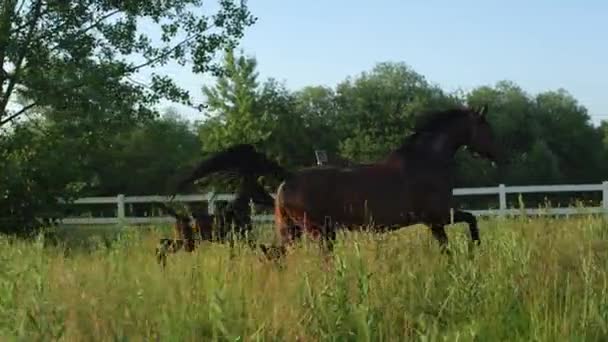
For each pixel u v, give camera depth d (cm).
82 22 1900
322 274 580
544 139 5634
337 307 490
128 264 729
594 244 780
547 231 784
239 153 936
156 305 569
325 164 971
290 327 505
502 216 1185
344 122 5347
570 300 546
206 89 4344
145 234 1173
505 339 500
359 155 4859
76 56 1836
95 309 529
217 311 496
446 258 689
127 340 482
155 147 4372
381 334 493
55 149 1661
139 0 1898
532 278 593
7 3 1780
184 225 958
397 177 905
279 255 807
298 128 5075
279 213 912
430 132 959
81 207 2398
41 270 568
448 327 509
